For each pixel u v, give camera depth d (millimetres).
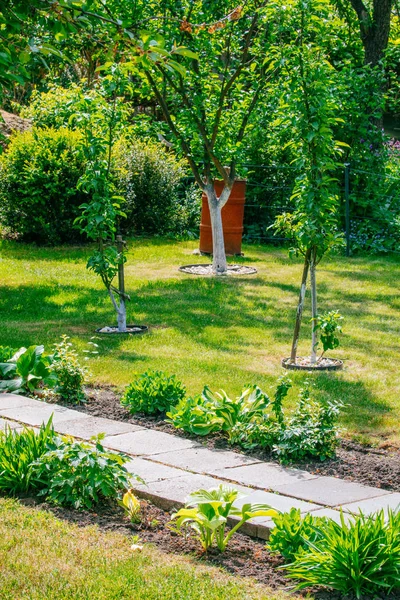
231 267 13805
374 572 3773
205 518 4152
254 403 6156
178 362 7996
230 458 5535
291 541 4098
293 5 8539
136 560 3986
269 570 4043
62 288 11766
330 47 16656
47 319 9984
